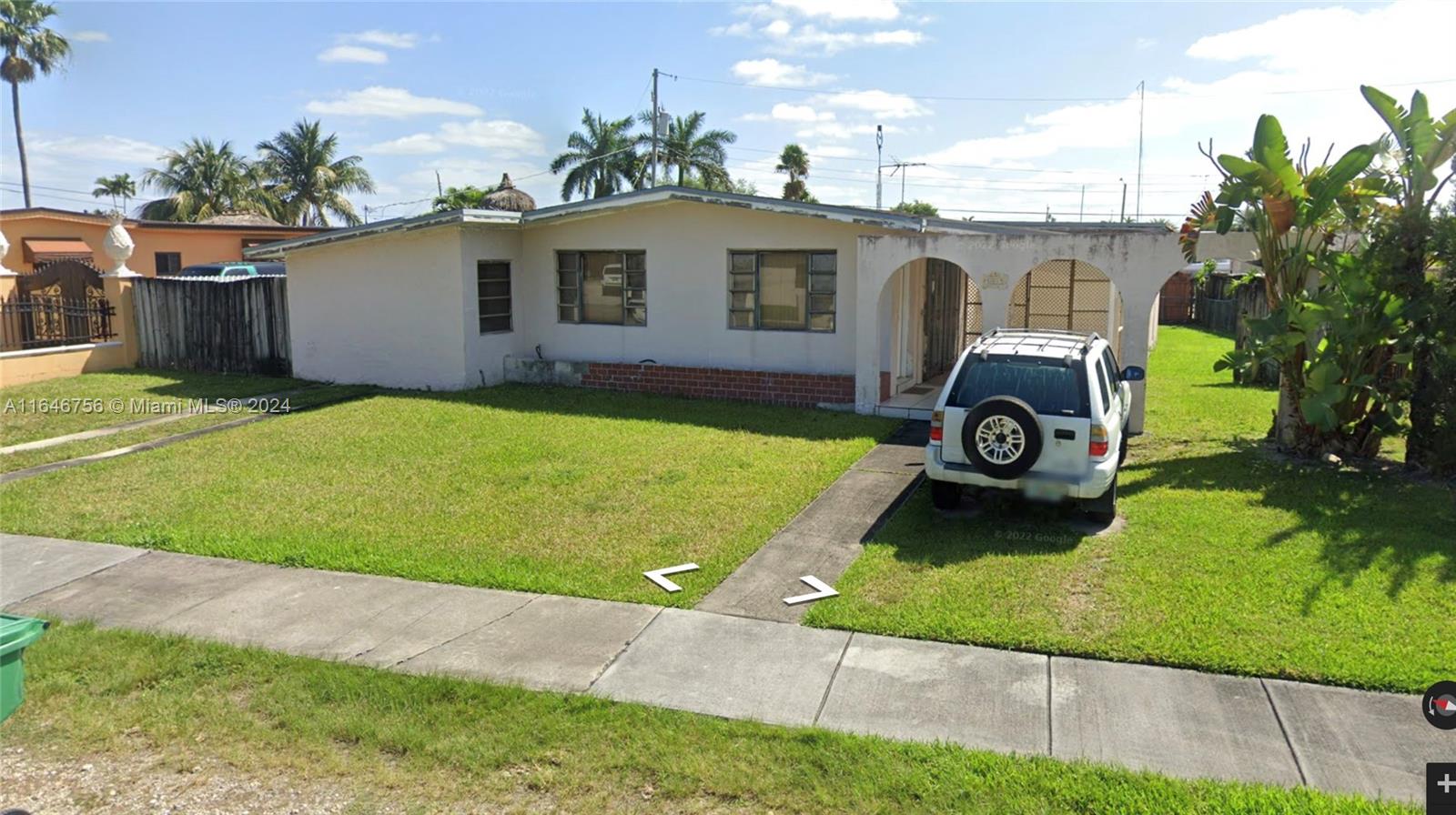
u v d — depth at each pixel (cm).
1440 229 936
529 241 1677
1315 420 995
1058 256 1226
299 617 643
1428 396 960
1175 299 3416
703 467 1041
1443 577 673
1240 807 411
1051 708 508
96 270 1902
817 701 519
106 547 796
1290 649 561
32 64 4162
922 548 766
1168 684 531
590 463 1062
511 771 454
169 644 592
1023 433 783
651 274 1580
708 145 4553
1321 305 988
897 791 429
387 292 1627
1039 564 723
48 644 590
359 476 1018
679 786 436
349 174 5612
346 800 435
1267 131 979
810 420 1312
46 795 442
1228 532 787
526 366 1647
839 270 1438
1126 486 951
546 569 729
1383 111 977
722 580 707
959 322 1989
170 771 461
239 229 2978
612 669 561
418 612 650
